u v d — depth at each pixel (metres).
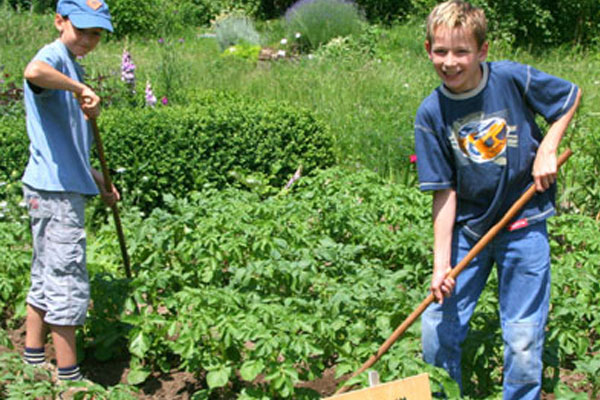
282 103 8.83
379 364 3.58
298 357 3.59
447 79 3.12
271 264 4.30
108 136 7.03
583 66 14.45
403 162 8.41
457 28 3.03
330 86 11.72
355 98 11.09
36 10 19.72
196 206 5.54
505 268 3.37
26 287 4.69
